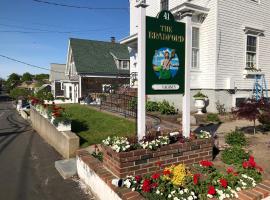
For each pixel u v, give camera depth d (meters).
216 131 8.85
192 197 3.63
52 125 9.83
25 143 10.90
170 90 5.55
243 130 8.96
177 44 5.61
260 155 5.96
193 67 13.05
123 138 4.98
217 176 4.24
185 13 5.70
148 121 10.09
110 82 30.55
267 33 14.71
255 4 13.95
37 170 6.97
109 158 4.84
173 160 4.96
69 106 18.00
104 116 12.32
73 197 5.20
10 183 6.09
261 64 14.51
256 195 3.75
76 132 9.77
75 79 30.55
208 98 12.84
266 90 14.06
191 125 10.06
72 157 7.55
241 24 13.35
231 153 5.47
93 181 5.15
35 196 5.34
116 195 4.02
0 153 9.15
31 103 17.44
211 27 12.57
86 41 34.25
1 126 17.38
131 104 12.27
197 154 5.30
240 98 13.52
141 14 5.10
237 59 13.32
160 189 3.82
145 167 4.64
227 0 12.66
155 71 5.34
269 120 8.84
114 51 34.47
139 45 5.15
